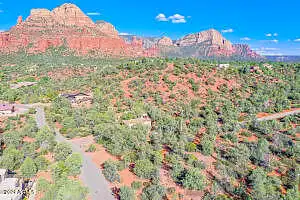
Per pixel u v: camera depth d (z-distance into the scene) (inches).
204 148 2832.2
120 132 3085.6
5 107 4301.2
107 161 2493.8
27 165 2267.5
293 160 2736.2
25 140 3142.2
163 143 3075.8
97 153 2802.7
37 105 4909.0
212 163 2635.3
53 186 2004.2
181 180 2215.8
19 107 4726.9
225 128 3516.2
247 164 2647.6
